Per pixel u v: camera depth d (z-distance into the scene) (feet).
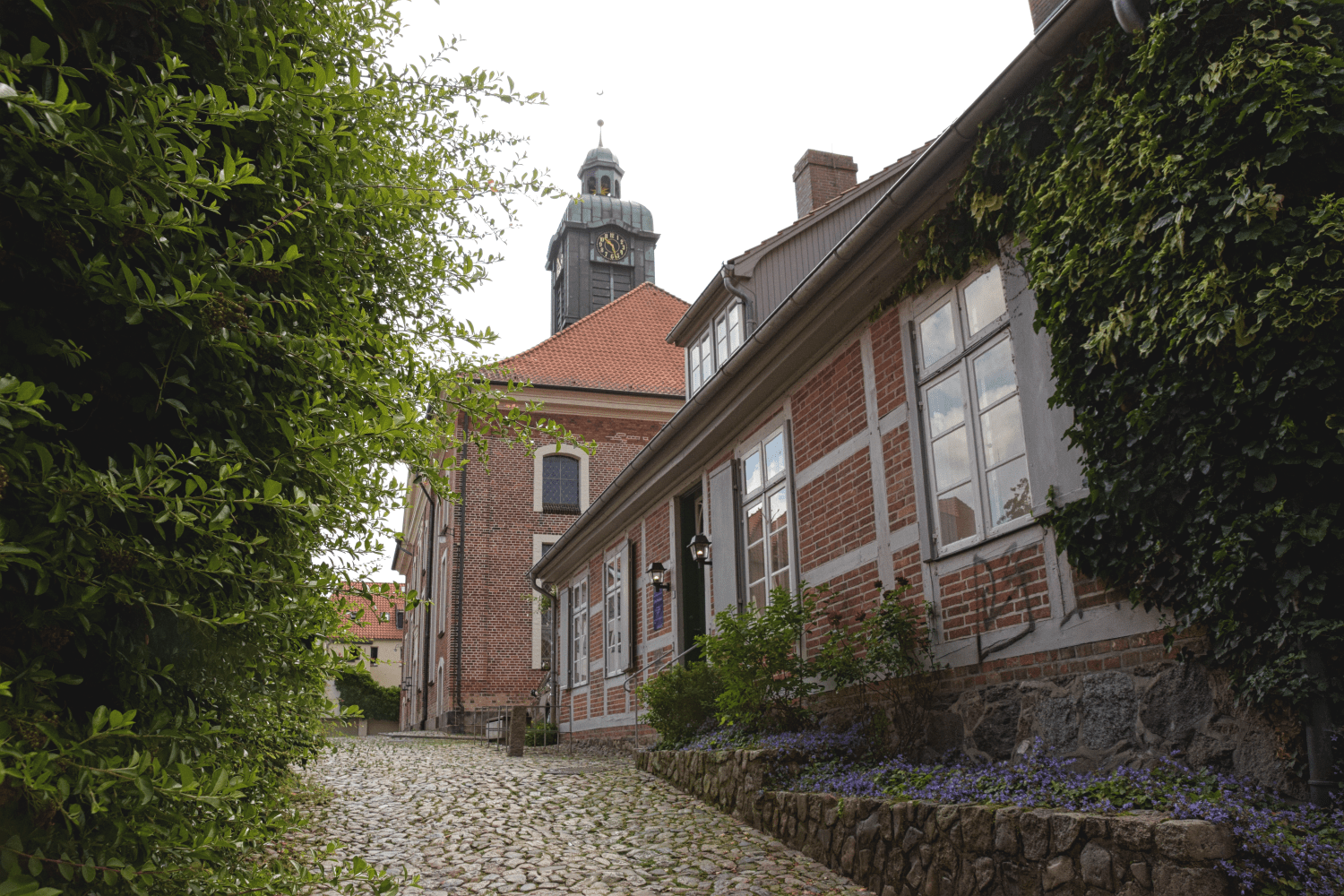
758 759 22.81
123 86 6.67
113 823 6.35
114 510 6.62
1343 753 12.12
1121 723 16.02
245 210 8.39
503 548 82.58
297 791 26.53
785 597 26.25
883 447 24.48
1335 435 12.14
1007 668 19.10
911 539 22.88
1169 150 14.38
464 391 12.56
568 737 55.36
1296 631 12.27
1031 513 18.45
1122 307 14.94
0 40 6.20
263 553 8.07
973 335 21.06
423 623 102.68
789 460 29.91
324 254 9.08
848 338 26.76
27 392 5.29
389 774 35.19
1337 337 12.12
